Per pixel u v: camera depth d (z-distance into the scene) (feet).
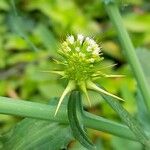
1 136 0.24
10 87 0.57
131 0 0.60
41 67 0.56
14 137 0.24
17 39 0.60
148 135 0.26
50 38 0.51
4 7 0.59
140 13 0.65
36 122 0.24
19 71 0.59
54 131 0.24
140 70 0.27
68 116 0.21
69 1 0.65
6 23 0.60
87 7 0.65
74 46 0.21
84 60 0.20
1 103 0.22
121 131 0.23
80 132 0.21
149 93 0.26
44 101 0.53
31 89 0.56
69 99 0.21
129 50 0.27
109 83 0.53
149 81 0.33
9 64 0.60
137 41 0.60
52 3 0.64
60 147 0.24
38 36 0.59
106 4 0.27
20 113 0.22
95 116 0.23
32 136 0.24
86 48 0.20
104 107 0.51
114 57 0.59
